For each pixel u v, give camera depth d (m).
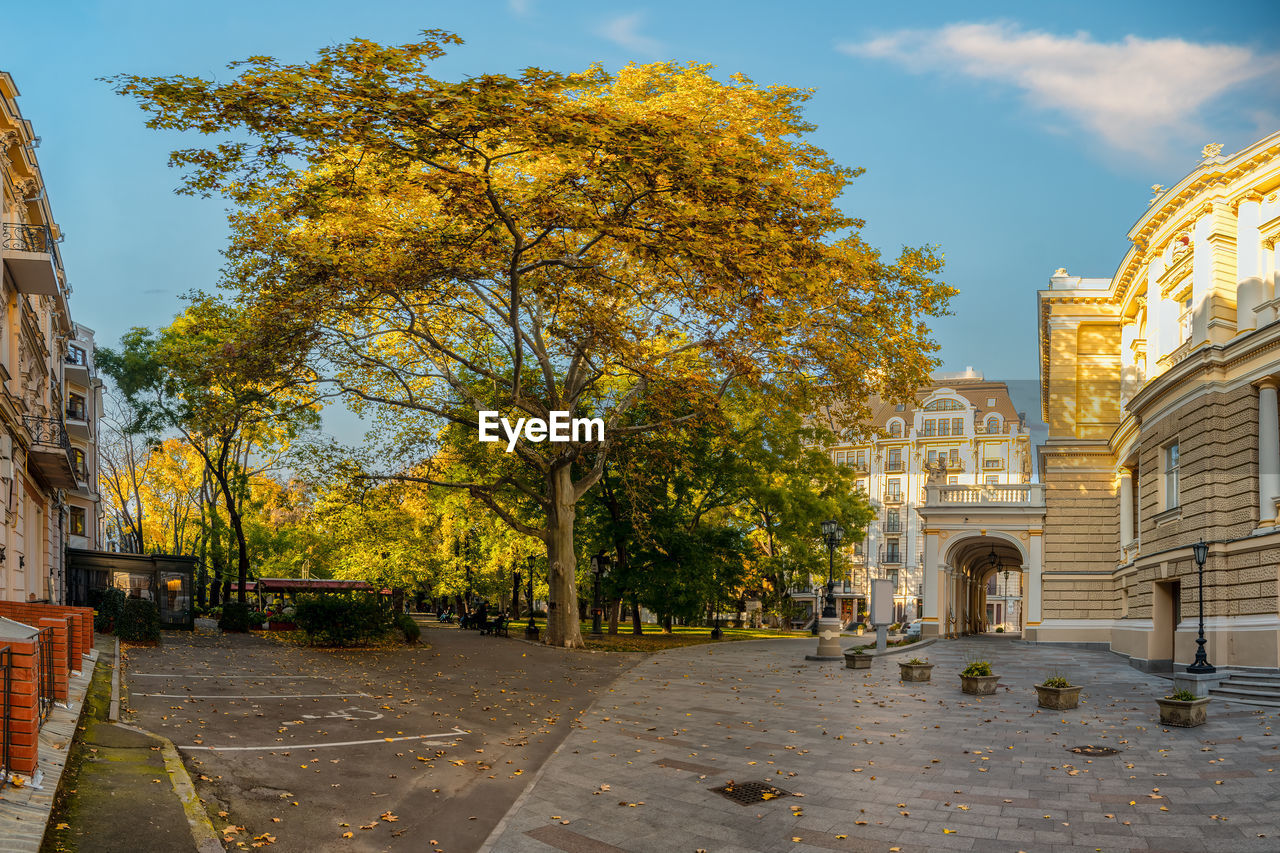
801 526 44.97
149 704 12.98
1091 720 15.42
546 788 10.52
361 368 27.64
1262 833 8.73
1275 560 18.97
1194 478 22.06
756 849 8.54
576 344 23.03
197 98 12.95
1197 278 22.70
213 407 26.30
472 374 32.19
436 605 67.06
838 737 13.83
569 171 15.53
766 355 24.72
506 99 12.89
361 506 30.36
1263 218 21.06
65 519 37.22
